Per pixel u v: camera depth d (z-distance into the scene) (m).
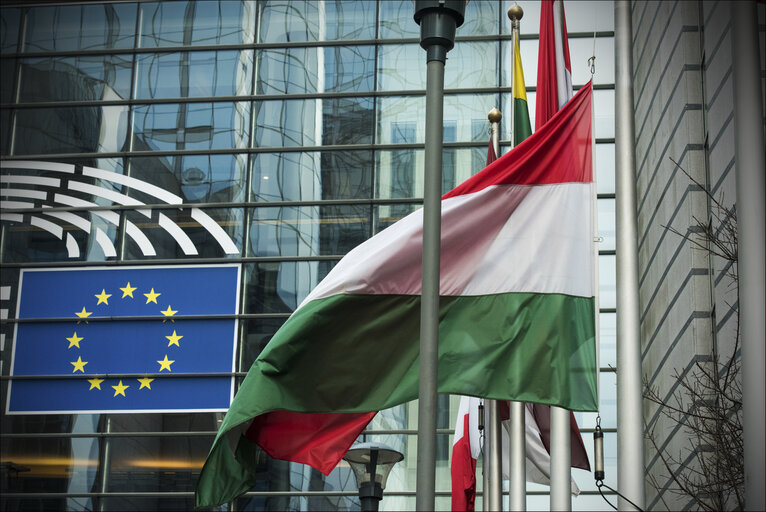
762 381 9.20
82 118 35.31
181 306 33.28
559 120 11.30
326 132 34.28
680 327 22.28
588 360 10.54
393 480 30.97
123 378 32.94
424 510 7.71
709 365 20.56
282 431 11.77
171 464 32.03
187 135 34.75
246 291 33.19
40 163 35.00
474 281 10.81
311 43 35.06
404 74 34.62
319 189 33.81
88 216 34.44
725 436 18.34
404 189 33.56
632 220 10.77
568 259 10.88
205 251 33.62
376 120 34.25
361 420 11.88
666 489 20.83
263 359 10.45
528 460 18.94
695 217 21.58
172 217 34.06
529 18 35.00
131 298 33.56
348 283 10.73
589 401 10.42
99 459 32.25
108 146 34.97
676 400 22.45
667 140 24.39
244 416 10.26
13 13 36.47
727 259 19.45
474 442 19.98
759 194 9.66
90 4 36.34
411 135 34.03
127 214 34.28
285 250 33.38
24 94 35.69
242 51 35.38
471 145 33.66
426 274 8.20
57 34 36.16
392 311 10.75
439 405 31.22
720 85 20.55
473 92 34.12
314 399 10.47
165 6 36.09
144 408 32.59
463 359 10.57
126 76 35.56
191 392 32.62
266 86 34.91
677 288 22.70
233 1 35.84
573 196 11.11
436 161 8.45
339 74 34.81
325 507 30.67
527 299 10.73
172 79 35.34
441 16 8.77
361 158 33.97
